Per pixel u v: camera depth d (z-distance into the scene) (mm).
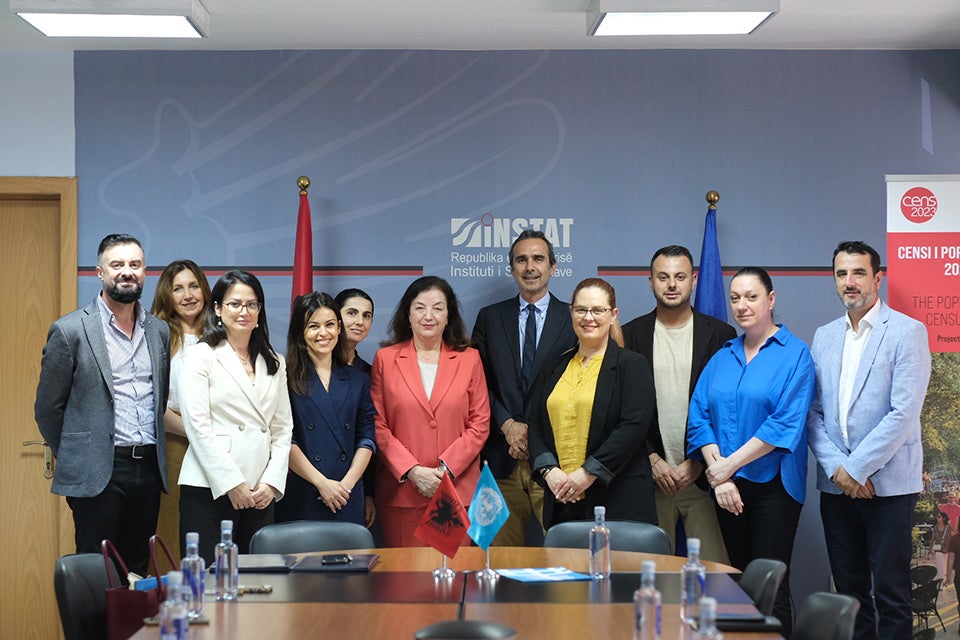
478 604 2953
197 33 5195
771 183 5949
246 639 2586
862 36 5738
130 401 4531
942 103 5965
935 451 5871
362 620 2773
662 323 5340
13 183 5875
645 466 4742
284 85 5953
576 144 5953
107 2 4828
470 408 5133
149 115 5926
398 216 5945
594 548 3326
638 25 5086
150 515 4617
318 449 4844
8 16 5312
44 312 5957
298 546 4023
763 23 5047
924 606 5793
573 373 4812
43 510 5875
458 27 5574
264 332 4766
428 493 4914
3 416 5914
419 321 5105
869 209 5953
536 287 5363
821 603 2846
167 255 5914
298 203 5945
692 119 5965
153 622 2750
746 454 4766
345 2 5160
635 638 2504
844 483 4770
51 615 5820
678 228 5945
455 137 5965
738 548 4938
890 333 4828
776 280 5941
